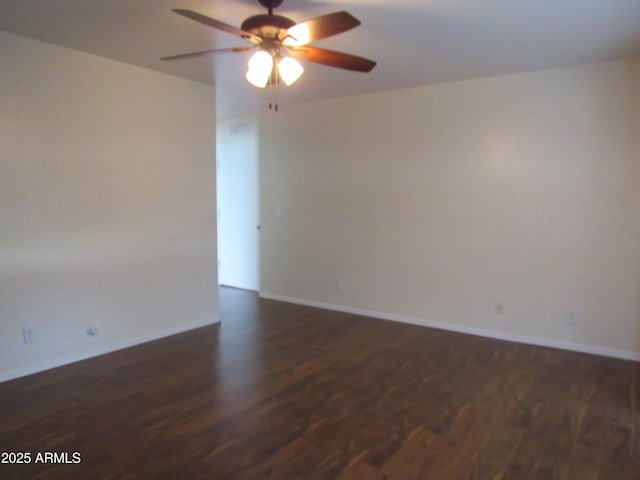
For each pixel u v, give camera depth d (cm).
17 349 316
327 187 503
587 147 360
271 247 559
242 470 215
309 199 519
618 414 272
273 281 562
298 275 539
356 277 493
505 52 325
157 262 402
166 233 407
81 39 306
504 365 348
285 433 248
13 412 269
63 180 332
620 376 327
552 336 388
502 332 410
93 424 256
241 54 336
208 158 439
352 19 202
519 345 394
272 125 542
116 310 373
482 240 412
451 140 419
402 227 456
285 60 238
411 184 446
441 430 253
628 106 343
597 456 229
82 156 342
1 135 298
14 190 306
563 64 355
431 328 443
